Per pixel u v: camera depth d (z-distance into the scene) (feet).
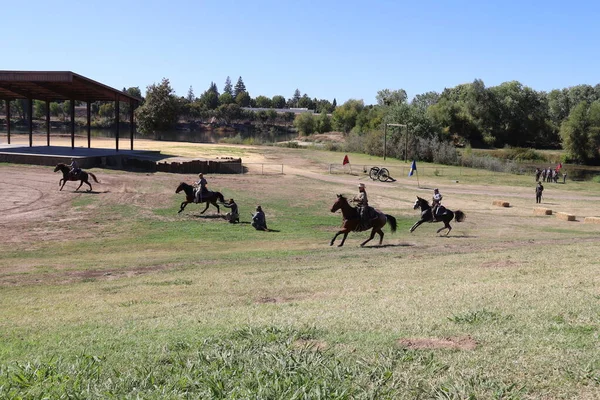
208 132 520.83
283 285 45.70
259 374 20.48
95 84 167.84
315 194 134.41
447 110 395.34
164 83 376.27
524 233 92.94
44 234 80.84
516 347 23.52
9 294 45.93
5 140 251.60
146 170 160.86
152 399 18.66
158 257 66.54
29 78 154.10
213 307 37.81
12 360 24.47
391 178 182.39
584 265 50.31
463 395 18.44
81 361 23.09
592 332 25.81
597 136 318.65
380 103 515.50
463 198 146.61
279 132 566.77
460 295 36.40
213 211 105.29
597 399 18.24
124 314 36.32
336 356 22.84
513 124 394.93
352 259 62.03
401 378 20.15
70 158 155.43
